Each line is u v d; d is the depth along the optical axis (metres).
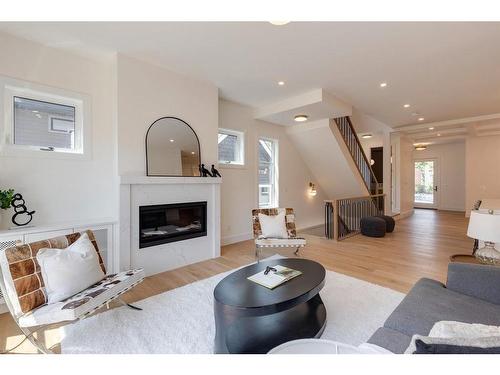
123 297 2.59
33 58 2.73
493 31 2.46
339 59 3.07
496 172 7.04
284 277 2.08
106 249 2.93
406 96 4.33
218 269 3.41
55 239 2.19
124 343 1.86
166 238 3.37
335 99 4.34
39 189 2.77
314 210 6.75
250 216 5.14
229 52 2.93
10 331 2.04
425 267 3.36
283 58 3.05
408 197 8.38
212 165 3.91
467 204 7.52
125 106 3.03
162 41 2.70
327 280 2.91
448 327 1.01
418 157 10.41
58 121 2.95
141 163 3.16
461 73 3.44
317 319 1.99
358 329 1.98
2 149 2.56
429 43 2.70
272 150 5.80
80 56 3.04
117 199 2.98
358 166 6.27
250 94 4.30
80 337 1.93
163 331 2.01
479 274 1.66
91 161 3.12
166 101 3.40
